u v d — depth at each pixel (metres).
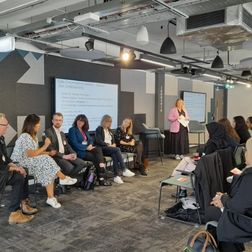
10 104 4.83
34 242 2.93
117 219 3.54
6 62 4.75
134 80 7.36
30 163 3.89
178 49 6.62
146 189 4.81
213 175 2.88
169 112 8.33
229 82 10.01
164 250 2.79
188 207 3.43
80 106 5.86
